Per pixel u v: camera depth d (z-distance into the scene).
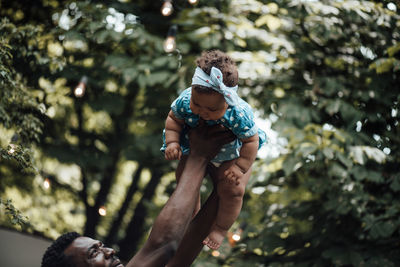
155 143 8.40
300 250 6.84
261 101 7.02
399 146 6.72
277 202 7.28
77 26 7.20
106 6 7.32
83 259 2.21
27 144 4.52
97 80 7.55
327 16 7.16
